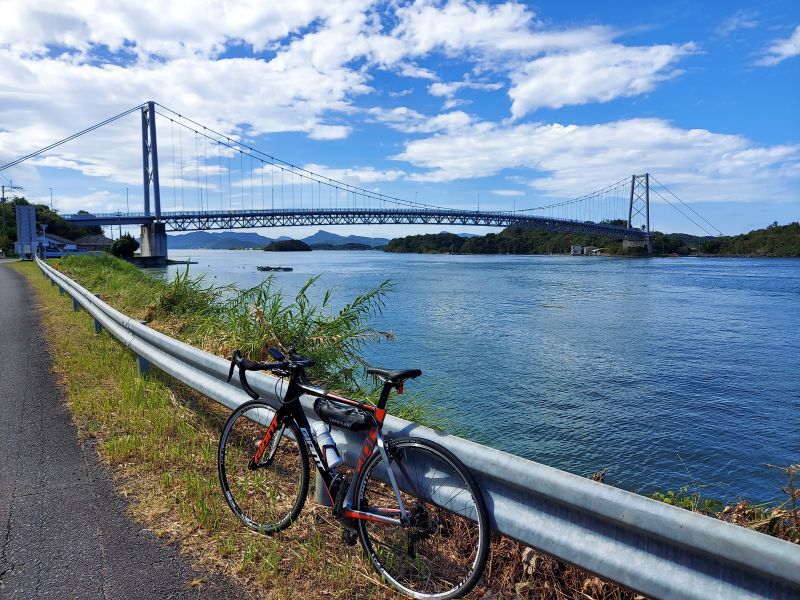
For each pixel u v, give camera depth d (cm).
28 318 1106
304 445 289
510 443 857
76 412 486
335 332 600
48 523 303
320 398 281
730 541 158
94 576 255
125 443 406
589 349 1709
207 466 374
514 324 2181
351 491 263
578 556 195
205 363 404
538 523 209
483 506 222
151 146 7800
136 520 307
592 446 859
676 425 977
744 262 10206
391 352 1512
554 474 200
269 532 294
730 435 927
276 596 244
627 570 183
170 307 885
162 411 478
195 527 300
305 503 324
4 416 486
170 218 7906
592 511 189
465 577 262
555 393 1159
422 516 246
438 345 1648
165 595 243
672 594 172
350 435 292
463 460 231
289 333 591
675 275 5938
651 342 1870
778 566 149
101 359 674
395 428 263
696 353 1694
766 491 716
